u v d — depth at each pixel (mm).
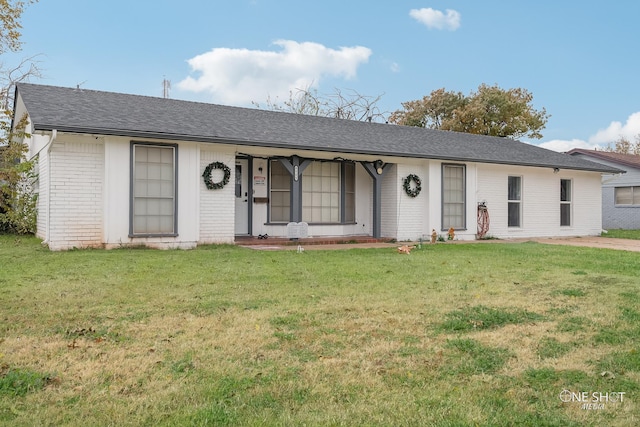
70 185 9180
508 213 14750
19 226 12664
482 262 8148
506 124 30500
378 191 12758
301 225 11219
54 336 3740
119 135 9023
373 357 3381
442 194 13289
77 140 9227
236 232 11938
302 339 3752
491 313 4582
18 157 12789
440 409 2592
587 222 16234
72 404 2592
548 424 2459
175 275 6434
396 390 2832
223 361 3246
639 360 3336
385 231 13164
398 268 7363
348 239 12125
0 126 12484
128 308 4621
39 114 8875
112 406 2564
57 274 6363
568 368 3205
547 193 15430
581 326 4195
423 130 16484
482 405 2654
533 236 15078
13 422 2387
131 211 9453
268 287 5754
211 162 10500
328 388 2836
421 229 13195
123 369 3082
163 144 9703
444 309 4742
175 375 2994
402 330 4039
